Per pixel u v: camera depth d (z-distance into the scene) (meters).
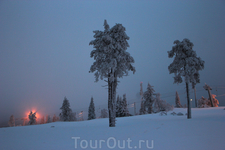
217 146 6.78
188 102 22.12
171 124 13.52
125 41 20.42
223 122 12.81
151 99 56.31
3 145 8.46
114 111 18.17
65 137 10.34
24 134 12.16
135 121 25.39
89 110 73.19
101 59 19.48
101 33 19.97
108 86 19.17
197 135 8.84
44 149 7.53
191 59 22.50
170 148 6.84
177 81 23.88
